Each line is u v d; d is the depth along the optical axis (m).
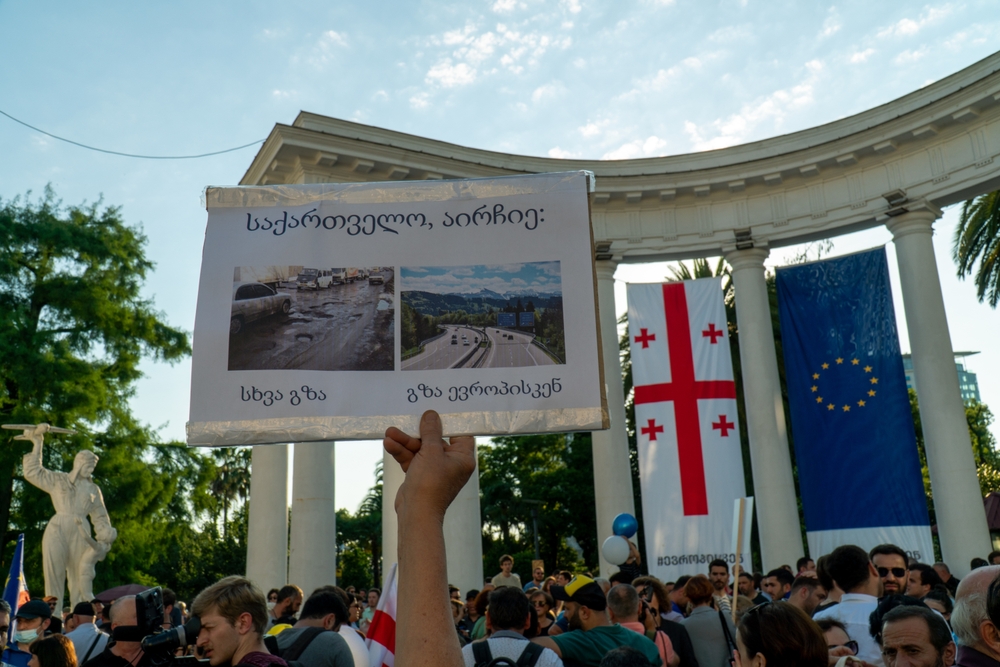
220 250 4.48
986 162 24.98
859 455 25.12
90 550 22.84
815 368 26.28
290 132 23.86
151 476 39.50
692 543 24.77
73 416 38.78
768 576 13.65
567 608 7.94
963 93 24.94
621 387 27.66
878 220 27.12
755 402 27.27
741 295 28.31
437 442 2.47
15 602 15.91
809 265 26.98
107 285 41.28
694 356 26.16
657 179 28.66
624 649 5.71
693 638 9.51
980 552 23.62
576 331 4.46
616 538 15.57
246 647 5.09
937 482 24.58
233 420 4.30
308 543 22.67
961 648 4.30
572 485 61.75
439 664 2.13
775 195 28.61
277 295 4.45
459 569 23.58
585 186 4.61
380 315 4.46
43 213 40.91
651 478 25.41
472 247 4.55
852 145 27.02
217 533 80.31
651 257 28.94
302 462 23.39
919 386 25.31
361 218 4.56
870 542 24.58
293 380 4.35
